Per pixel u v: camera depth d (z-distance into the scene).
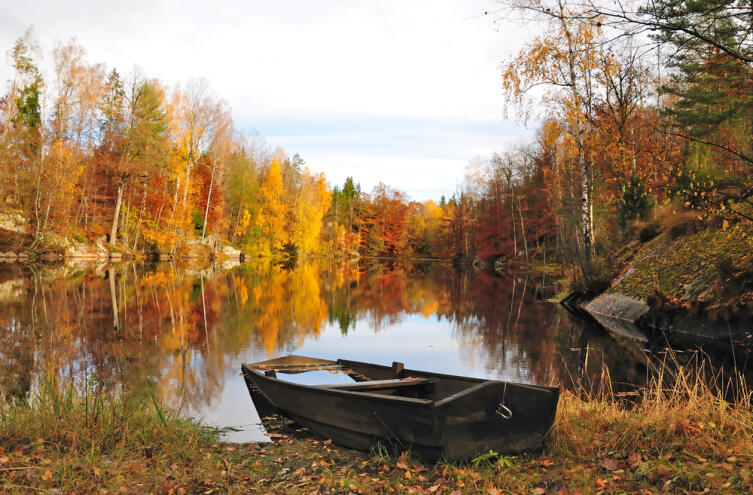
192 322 14.87
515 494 4.02
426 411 4.75
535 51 16.64
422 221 91.94
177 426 5.75
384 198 90.19
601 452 4.75
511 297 24.22
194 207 48.88
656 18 5.21
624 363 10.29
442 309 19.59
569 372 9.58
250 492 4.30
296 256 67.81
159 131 44.25
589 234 20.52
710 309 12.86
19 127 37.56
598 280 20.30
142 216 45.09
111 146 42.47
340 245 82.62
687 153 17.31
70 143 38.84
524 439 4.88
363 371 7.68
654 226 21.16
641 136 14.70
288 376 8.85
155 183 44.47
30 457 4.51
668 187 11.59
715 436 4.84
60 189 37.59
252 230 58.94
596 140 17.72
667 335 13.27
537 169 46.41
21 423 5.33
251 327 14.48
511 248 54.09
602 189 26.59
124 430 5.27
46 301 17.97
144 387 8.18
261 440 5.96
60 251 38.38
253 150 63.28
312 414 5.97
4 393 7.47
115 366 9.56
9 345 11.08
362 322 16.09
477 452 4.77
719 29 5.56
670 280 15.55
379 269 51.44
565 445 4.89
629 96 16.09
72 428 5.17
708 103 23.33
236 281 29.08
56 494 3.89
